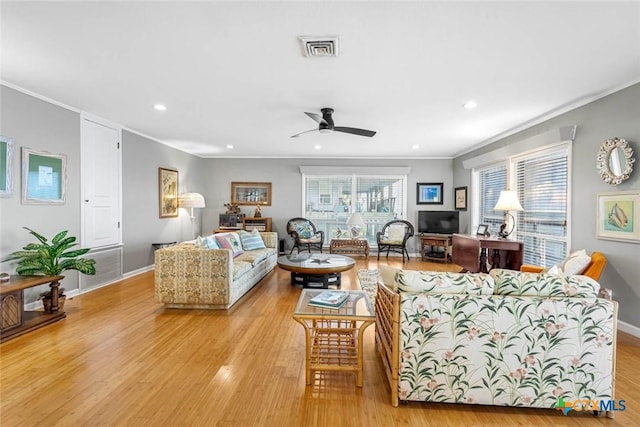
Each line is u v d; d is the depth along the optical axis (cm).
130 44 223
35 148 333
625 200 282
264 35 210
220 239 461
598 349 172
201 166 727
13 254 310
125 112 391
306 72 268
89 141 403
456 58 241
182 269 341
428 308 179
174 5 179
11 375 210
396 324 181
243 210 736
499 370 178
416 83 289
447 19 191
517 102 337
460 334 178
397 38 213
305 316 204
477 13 185
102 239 432
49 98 341
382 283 236
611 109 297
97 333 280
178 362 230
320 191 737
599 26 196
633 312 278
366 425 167
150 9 183
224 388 199
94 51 234
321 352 235
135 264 503
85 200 400
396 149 626
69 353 242
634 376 214
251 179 734
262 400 187
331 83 292
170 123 443
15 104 311
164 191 577
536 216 415
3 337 258
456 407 183
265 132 492
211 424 166
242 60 247
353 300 239
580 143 335
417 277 186
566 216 356
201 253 341
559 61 243
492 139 521
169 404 182
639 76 268
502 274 184
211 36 212
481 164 562
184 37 214
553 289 178
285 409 179
